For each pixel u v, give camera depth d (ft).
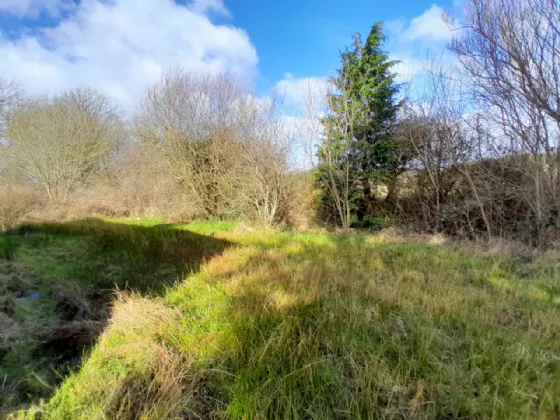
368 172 39.04
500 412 6.78
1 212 35.81
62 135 65.21
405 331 10.32
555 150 23.53
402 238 29.27
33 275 16.35
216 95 45.19
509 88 24.11
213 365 8.68
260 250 21.88
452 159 31.89
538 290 14.65
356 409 7.00
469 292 13.91
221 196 43.62
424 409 7.15
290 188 37.04
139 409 6.93
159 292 13.93
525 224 25.61
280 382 7.64
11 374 8.47
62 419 6.67
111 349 9.13
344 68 40.09
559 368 8.20
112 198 47.26
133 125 54.13
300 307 11.76
